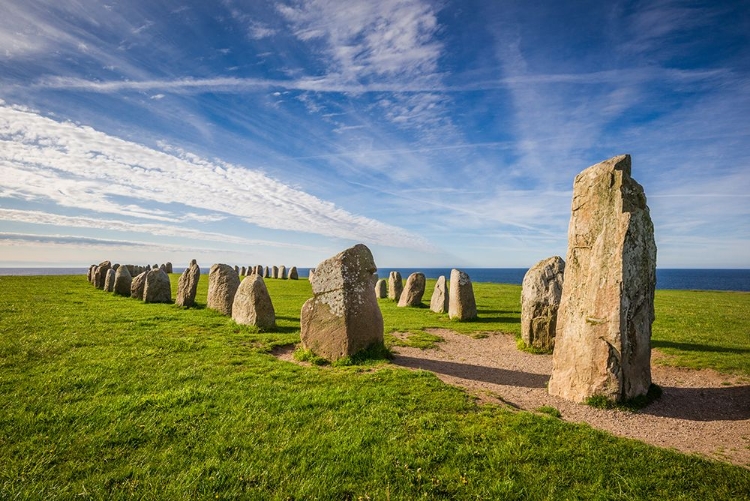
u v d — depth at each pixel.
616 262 8.40
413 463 5.73
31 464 5.49
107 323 15.38
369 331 11.66
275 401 7.87
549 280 14.53
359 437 6.46
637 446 6.36
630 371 8.39
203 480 5.27
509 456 5.93
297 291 35.06
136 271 41.69
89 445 6.03
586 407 8.23
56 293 25.22
